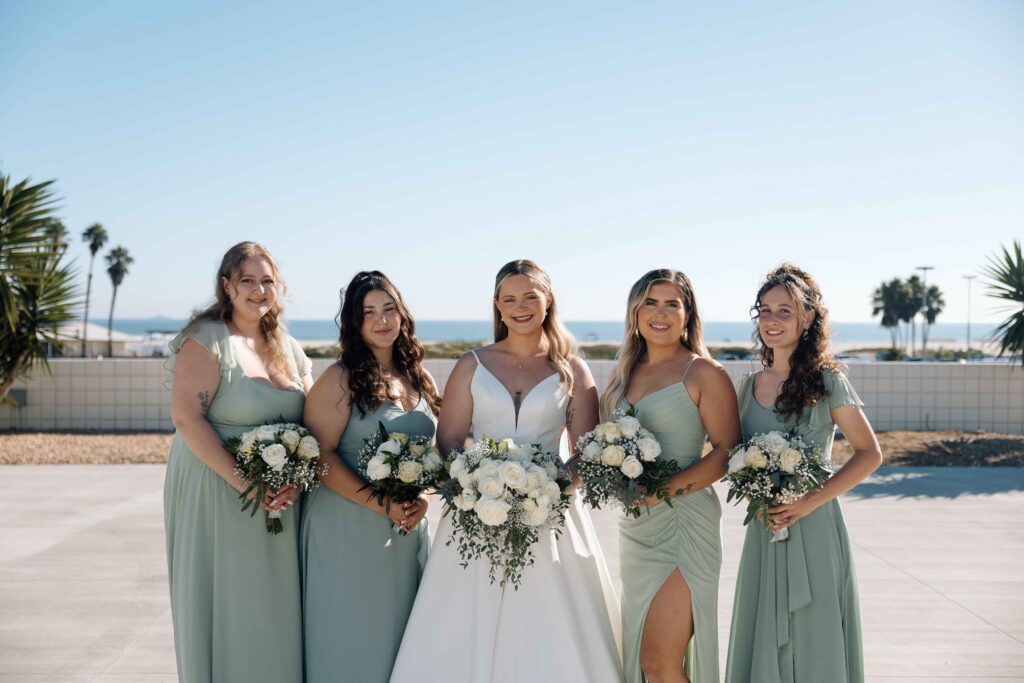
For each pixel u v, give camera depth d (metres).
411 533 3.46
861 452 3.12
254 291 3.33
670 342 3.41
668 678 3.29
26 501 8.20
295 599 3.31
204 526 3.18
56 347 12.26
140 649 4.43
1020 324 12.38
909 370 13.33
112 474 9.73
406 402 3.49
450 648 3.24
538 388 3.49
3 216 11.55
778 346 3.24
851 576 3.14
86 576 5.73
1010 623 4.83
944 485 9.12
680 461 3.37
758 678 3.12
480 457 3.08
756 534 3.25
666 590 3.29
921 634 4.66
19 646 4.48
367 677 3.24
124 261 56.28
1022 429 13.24
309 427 3.35
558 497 3.06
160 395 13.40
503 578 3.24
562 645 3.24
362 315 3.40
